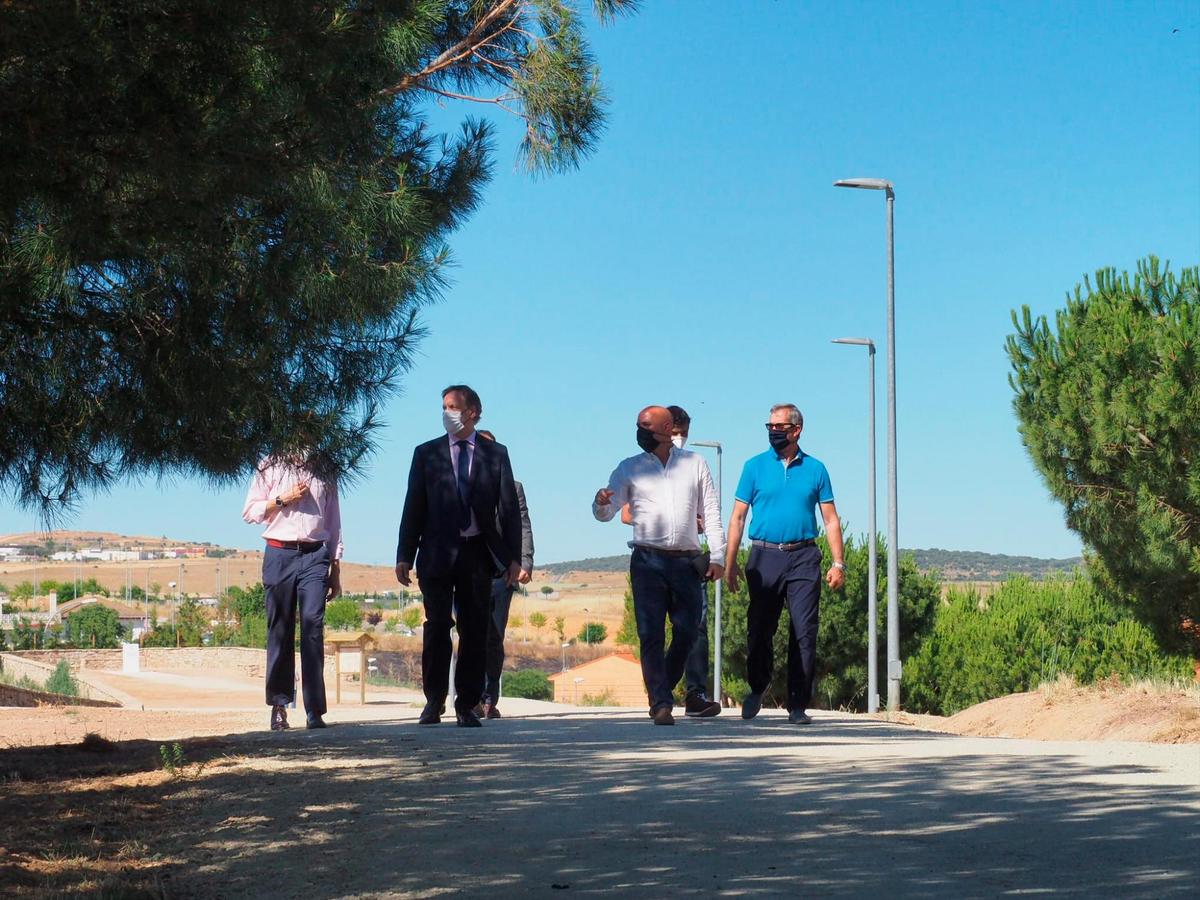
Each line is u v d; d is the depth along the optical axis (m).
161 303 6.60
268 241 6.74
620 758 7.05
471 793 5.88
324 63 5.72
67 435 6.88
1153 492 18.34
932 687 29.27
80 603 125.94
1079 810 5.09
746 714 10.98
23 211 5.66
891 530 21.66
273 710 9.77
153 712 12.98
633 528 10.05
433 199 10.06
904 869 4.10
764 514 10.80
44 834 5.16
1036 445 19.55
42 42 4.87
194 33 5.24
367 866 4.46
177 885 4.37
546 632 178.25
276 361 7.07
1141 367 18.28
